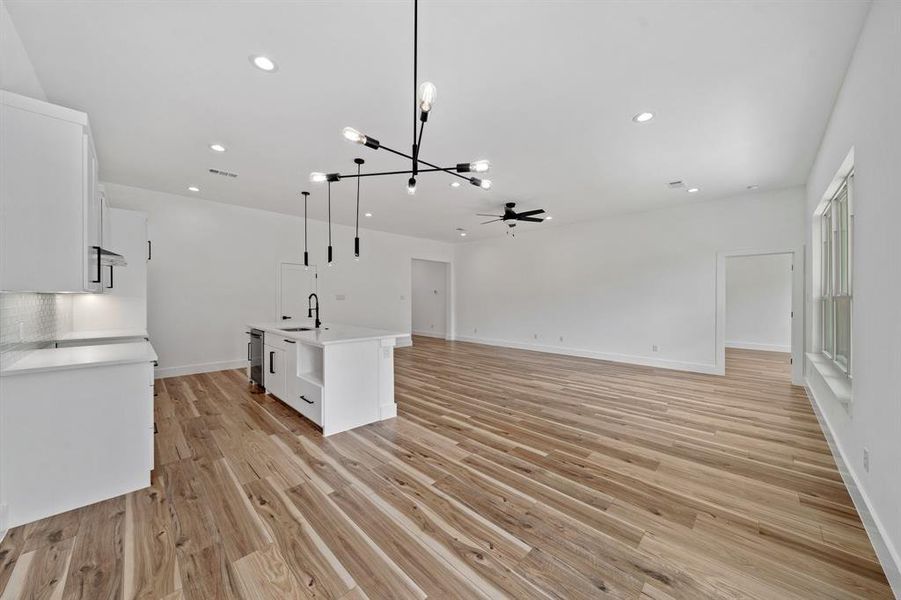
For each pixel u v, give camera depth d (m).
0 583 1.52
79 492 2.07
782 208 4.93
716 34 1.97
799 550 1.75
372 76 2.37
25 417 1.93
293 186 4.73
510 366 6.20
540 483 2.37
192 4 1.77
